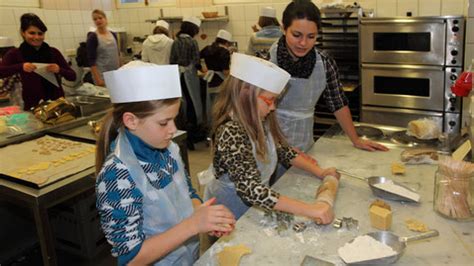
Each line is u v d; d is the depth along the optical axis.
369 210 1.10
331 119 3.06
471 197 1.06
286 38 1.58
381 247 0.92
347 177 1.38
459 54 2.80
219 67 4.32
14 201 1.79
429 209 1.13
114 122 0.99
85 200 2.17
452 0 3.24
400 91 3.12
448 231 1.01
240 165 1.16
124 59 4.97
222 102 1.25
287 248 0.98
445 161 1.09
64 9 4.70
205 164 3.76
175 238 0.93
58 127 2.27
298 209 1.07
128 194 0.92
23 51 2.81
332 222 1.08
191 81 4.23
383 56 3.08
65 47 4.77
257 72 1.16
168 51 4.33
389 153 1.60
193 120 4.30
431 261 0.90
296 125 1.79
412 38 2.94
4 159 1.86
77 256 2.31
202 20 4.52
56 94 2.98
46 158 1.87
